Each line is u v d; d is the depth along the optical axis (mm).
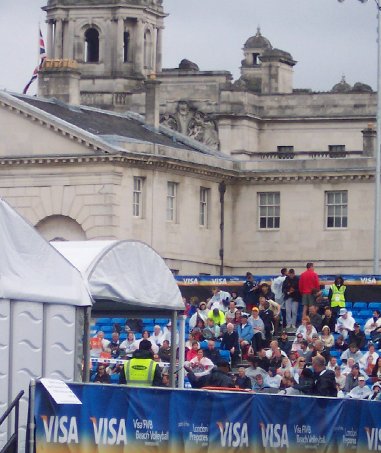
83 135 179125
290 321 117000
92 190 179375
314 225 196000
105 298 70125
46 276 65500
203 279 125500
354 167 194375
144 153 181250
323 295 120938
